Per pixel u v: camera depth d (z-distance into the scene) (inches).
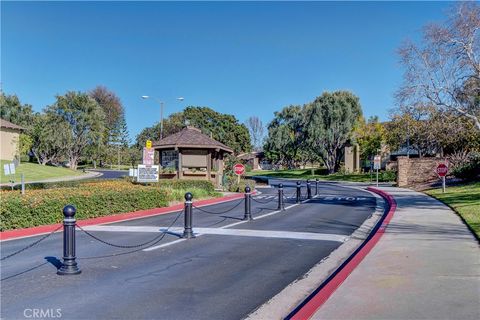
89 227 563.5
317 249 424.8
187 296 274.4
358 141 2458.2
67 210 323.6
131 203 710.5
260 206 845.8
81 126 2659.9
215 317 239.1
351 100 2484.0
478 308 232.1
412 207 758.5
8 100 2829.7
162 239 471.8
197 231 525.7
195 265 354.6
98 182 967.6
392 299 249.4
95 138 2694.4
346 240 474.3
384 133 2289.6
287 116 3366.1
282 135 3344.0
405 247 396.2
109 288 289.1
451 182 1314.0
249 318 239.1
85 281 305.6
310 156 3152.1
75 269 325.1
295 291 289.0
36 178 1820.9
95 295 274.4
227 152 1413.6
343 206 850.1
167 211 766.5
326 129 2487.7
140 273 327.9
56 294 275.9
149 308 251.3
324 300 250.2
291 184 1828.2
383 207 833.5
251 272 335.0
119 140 4040.4
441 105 1274.6
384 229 505.0
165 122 3097.9
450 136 1547.7
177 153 1285.7
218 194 1074.7
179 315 241.0
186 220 480.7
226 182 1305.4
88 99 2696.9
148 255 390.3
